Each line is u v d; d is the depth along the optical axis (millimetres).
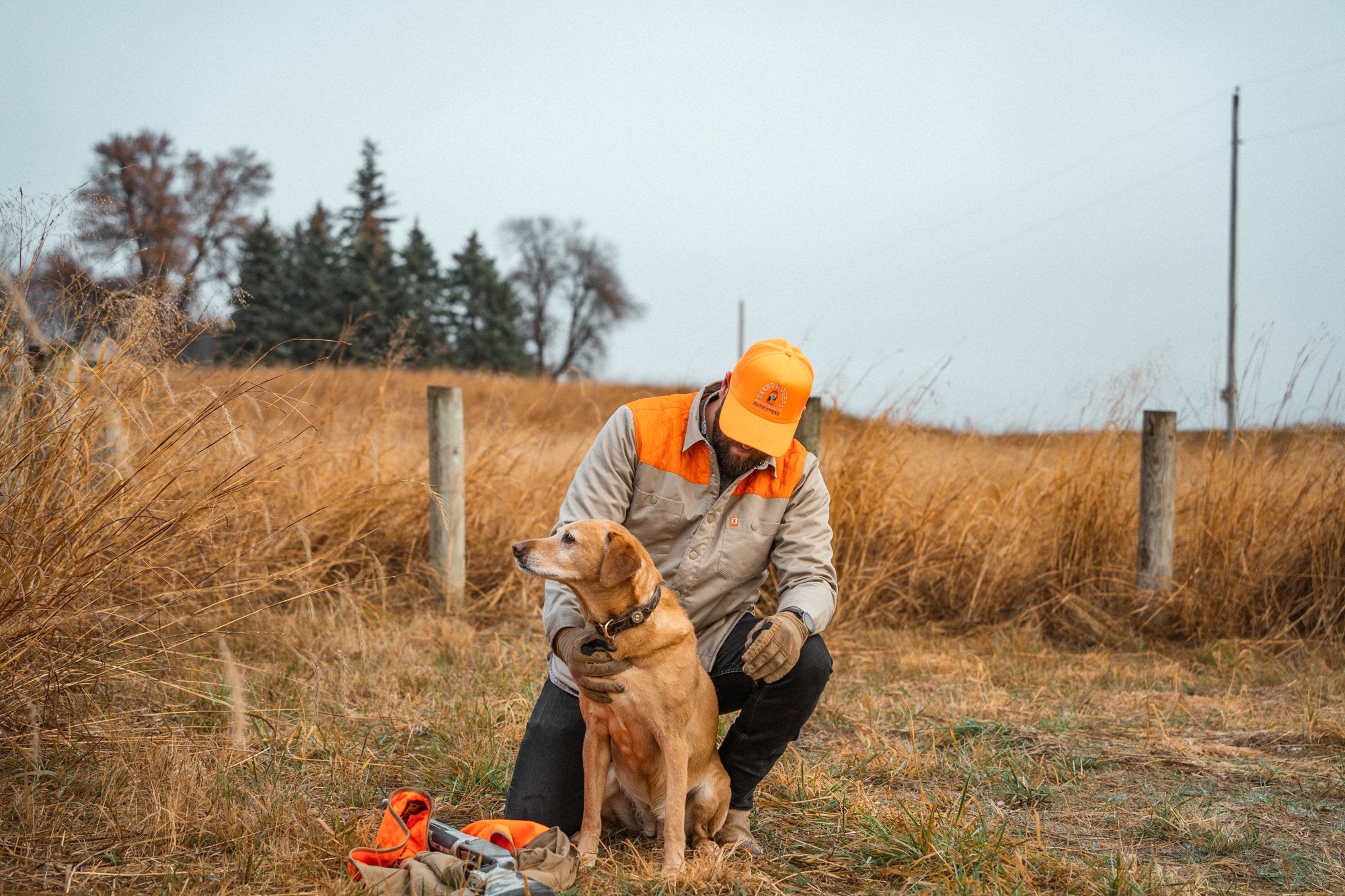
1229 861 2787
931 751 3643
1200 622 5934
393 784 3186
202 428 3926
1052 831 3000
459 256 54125
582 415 9992
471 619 5758
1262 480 6289
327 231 44031
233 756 3172
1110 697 4598
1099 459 6570
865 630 5930
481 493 6430
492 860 2305
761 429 2748
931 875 2602
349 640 4781
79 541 3037
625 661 2539
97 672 3164
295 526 5430
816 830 2961
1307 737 3920
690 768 2697
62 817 2652
